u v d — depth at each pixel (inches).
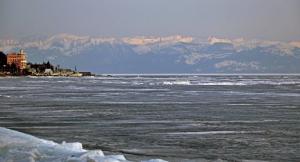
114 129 1649.9
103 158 753.6
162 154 1137.4
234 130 1649.9
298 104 3051.2
